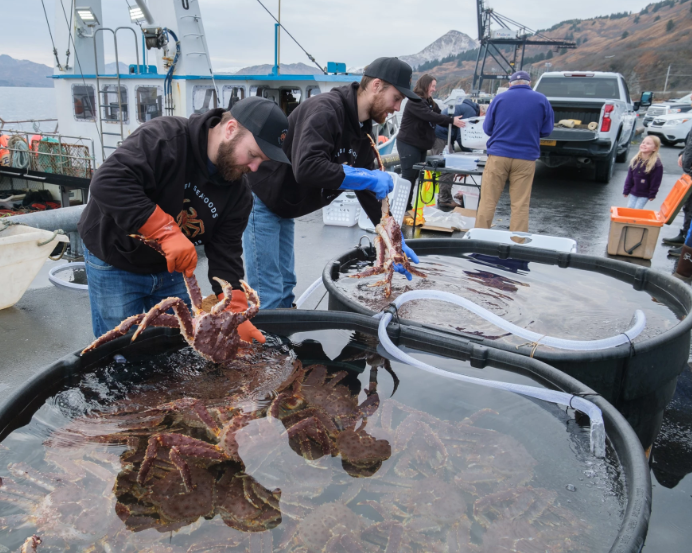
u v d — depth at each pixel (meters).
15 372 3.49
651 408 2.81
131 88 9.91
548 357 2.54
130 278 2.63
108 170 2.10
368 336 2.80
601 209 9.12
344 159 3.43
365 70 3.23
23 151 9.33
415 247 5.01
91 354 2.34
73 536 1.46
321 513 1.55
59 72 10.85
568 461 1.86
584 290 4.02
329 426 1.99
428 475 1.77
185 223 2.54
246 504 1.59
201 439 1.87
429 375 2.44
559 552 1.47
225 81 9.59
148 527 1.50
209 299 2.62
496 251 4.91
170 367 2.38
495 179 6.16
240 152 2.29
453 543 1.49
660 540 2.07
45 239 4.52
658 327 3.23
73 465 1.72
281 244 3.88
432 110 7.53
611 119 10.68
